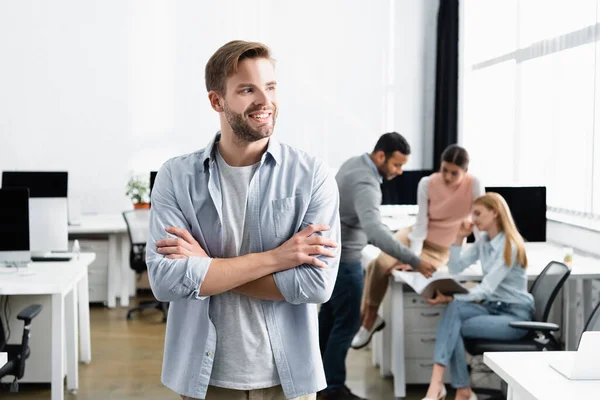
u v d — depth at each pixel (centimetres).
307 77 791
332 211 208
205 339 198
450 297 409
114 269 679
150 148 780
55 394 395
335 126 796
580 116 505
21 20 757
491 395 425
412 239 486
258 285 197
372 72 796
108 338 574
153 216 207
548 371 246
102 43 768
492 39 671
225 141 202
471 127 721
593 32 486
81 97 769
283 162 206
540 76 570
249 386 199
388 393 450
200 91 782
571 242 523
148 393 447
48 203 488
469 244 494
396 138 395
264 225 203
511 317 395
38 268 457
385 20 793
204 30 778
